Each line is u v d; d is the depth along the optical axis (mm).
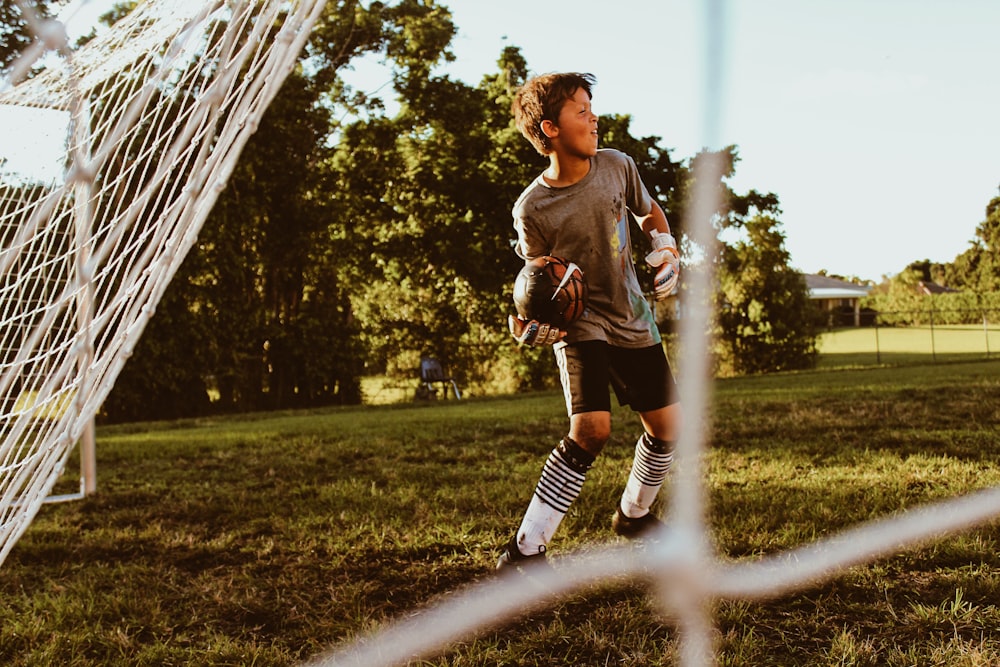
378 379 30281
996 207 63375
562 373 2893
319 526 3846
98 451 7332
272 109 19406
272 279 20953
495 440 6648
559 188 2875
